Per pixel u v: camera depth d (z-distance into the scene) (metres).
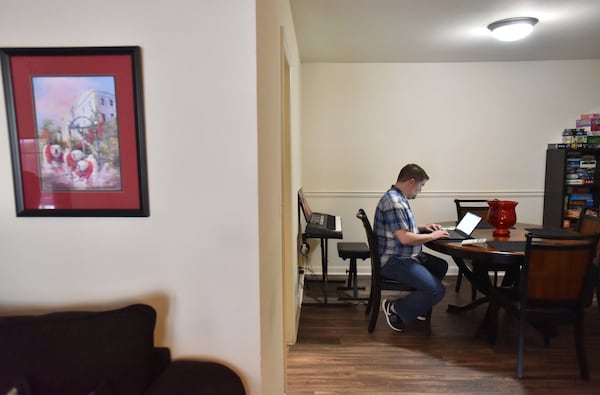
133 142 1.14
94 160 1.15
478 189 4.09
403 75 4.00
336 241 4.15
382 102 4.03
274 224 1.56
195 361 1.19
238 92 1.12
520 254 2.22
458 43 3.32
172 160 1.14
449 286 3.79
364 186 4.11
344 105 4.04
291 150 2.48
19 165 1.15
